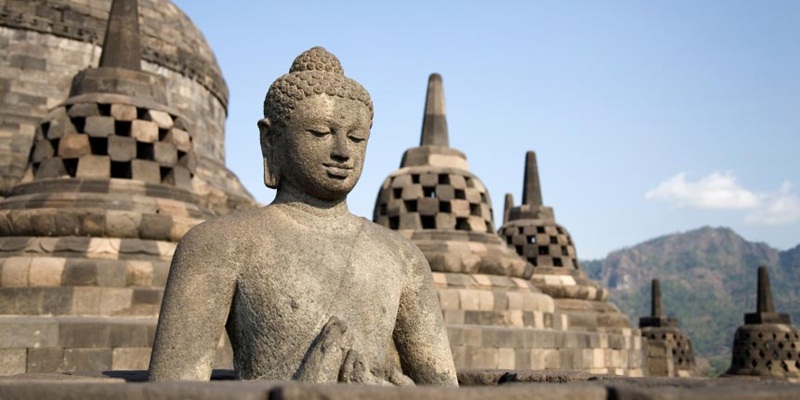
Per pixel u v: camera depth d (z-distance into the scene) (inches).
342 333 218.5
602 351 764.0
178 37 1158.3
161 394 156.2
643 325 1584.6
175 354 219.0
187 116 1144.8
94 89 684.7
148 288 545.0
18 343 462.9
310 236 239.5
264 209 247.3
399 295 249.0
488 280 719.7
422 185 771.4
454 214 762.8
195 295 224.7
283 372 219.8
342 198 254.7
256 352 224.8
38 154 650.2
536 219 1109.7
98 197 600.4
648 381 200.5
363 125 255.0
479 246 741.9
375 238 252.5
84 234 572.4
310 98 248.2
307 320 223.9
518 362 652.1
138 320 510.3
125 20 721.6
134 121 653.9
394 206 769.6
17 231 574.2
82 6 1041.5
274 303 224.8
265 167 260.7
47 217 570.3
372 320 234.4
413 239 741.3
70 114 648.4
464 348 623.5
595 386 169.2
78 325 481.4
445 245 728.3
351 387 155.3
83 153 637.9
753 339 1346.0
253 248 231.0
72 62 1018.1
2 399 164.1
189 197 657.0
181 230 595.5
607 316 1003.9
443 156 797.2
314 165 245.6
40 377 235.3
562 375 268.5
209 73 1206.9
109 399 158.4
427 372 252.4
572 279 1040.2
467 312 682.2
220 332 228.8
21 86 977.5
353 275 235.3
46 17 1007.6
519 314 707.4
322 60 259.3
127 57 712.4
